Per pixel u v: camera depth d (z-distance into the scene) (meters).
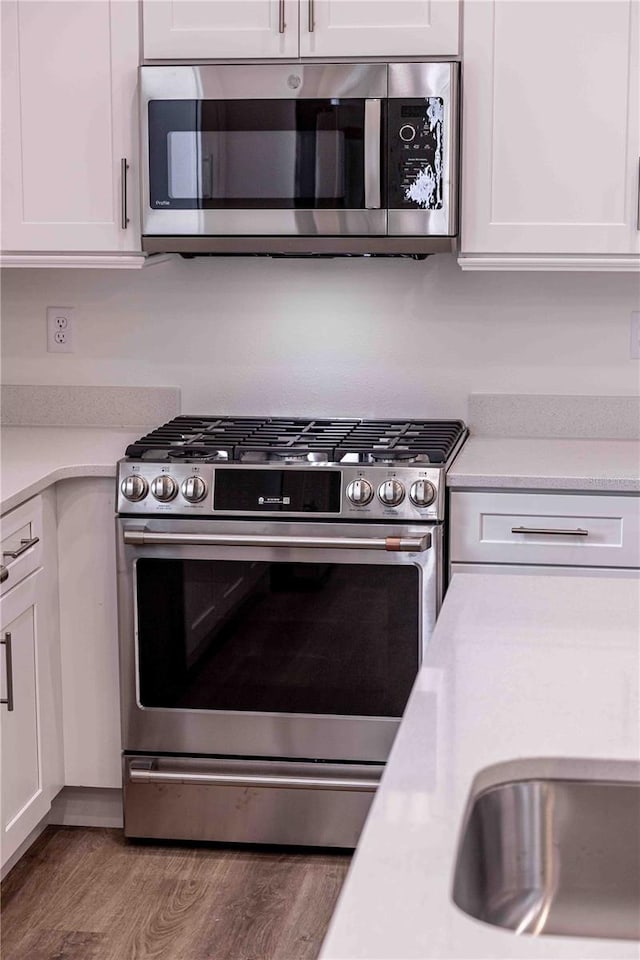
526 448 3.27
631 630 1.67
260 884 2.94
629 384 3.42
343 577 2.95
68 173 3.19
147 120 3.07
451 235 3.03
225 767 3.07
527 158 3.03
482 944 0.92
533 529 2.90
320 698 3.02
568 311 3.41
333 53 3.04
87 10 3.12
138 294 3.57
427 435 3.17
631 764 1.25
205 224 3.10
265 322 3.54
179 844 3.15
